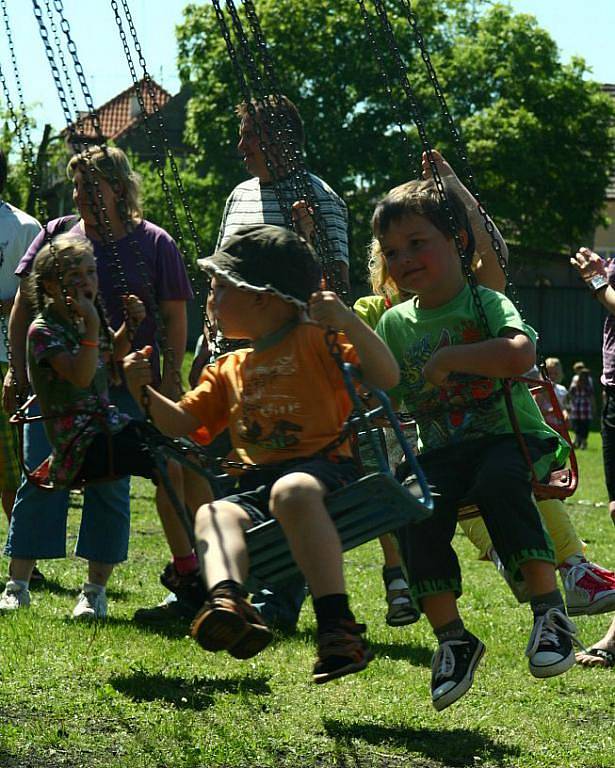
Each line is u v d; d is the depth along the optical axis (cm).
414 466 360
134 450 471
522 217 4141
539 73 4047
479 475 399
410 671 509
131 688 445
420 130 438
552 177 4075
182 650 506
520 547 390
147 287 447
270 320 372
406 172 3725
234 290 367
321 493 345
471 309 409
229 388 384
